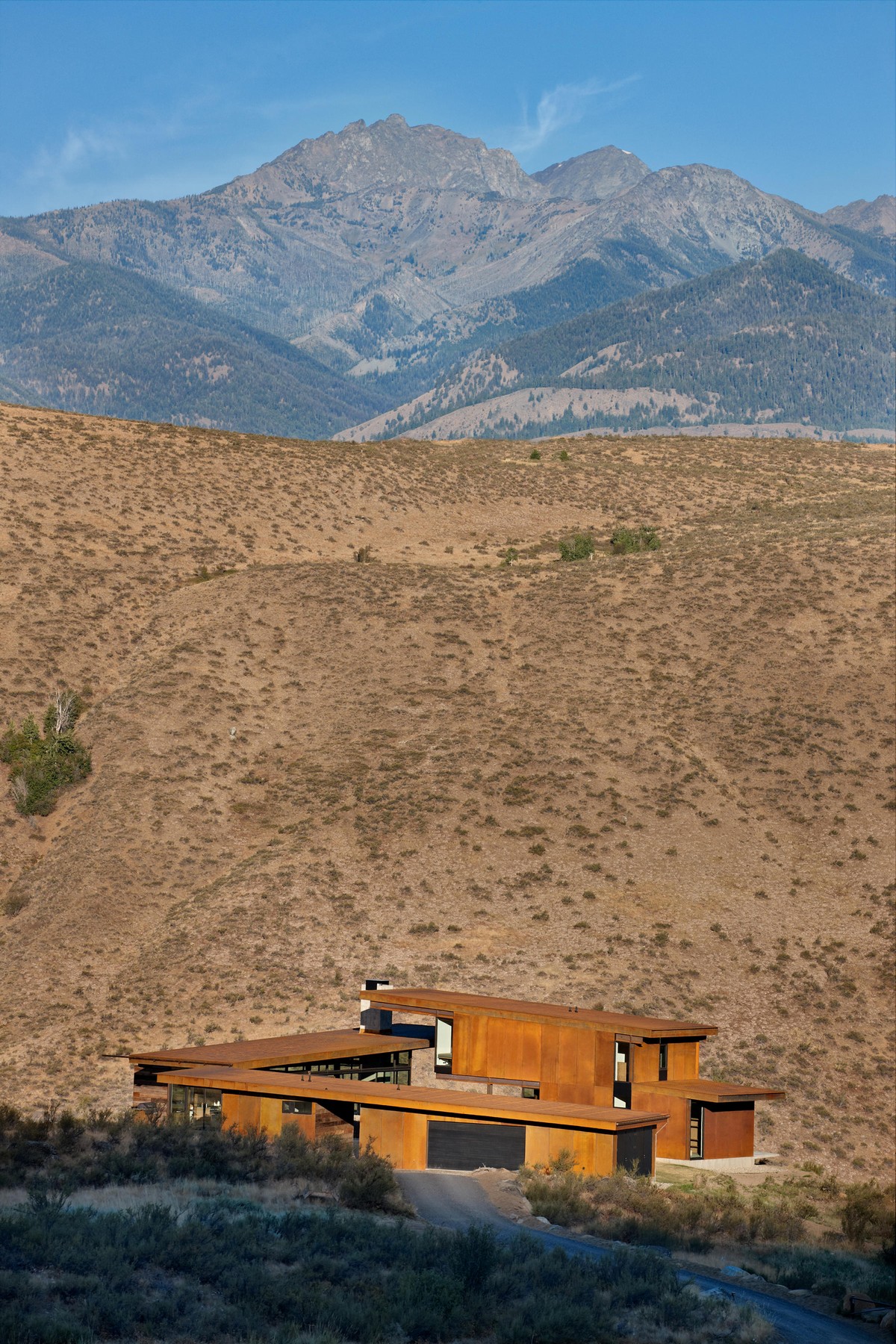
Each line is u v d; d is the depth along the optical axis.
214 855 76.81
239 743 89.00
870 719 88.69
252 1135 36.00
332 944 66.50
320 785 83.81
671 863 75.50
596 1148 39.25
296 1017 59.53
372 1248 24.69
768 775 84.31
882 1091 57.16
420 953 66.00
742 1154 49.50
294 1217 26.12
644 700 93.62
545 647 102.81
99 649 100.44
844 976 65.88
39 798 80.75
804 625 102.00
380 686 96.62
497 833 77.44
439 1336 20.55
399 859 74.69
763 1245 35.41
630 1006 61.50
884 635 99.06
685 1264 30.55
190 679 95.12
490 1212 32.62
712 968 66.38
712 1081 52.09
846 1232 39.28
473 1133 39.03
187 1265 21.36
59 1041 57.28
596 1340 21.42
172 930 68.06
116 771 83.19
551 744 87.12
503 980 63.44
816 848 77.31
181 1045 56.56
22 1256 20.16
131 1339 17.97
